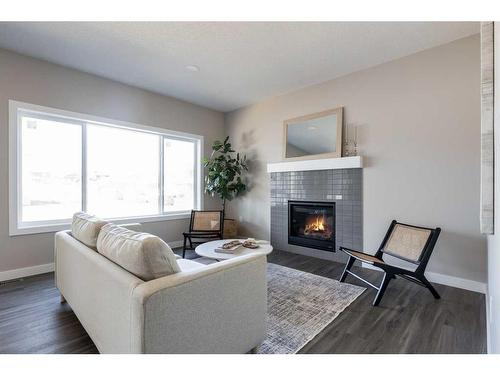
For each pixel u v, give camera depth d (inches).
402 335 68.2
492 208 52.7
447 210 103.7
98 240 62.8
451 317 77.7
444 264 104.0
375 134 123.7
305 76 136.6
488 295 80.4
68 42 104.0
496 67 47.5
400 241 104.5
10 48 108.6
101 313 53.5
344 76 134.8
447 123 104.0
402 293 95.5
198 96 166.9
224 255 95.8
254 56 115.3
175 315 43.6
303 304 86.4
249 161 183.2
